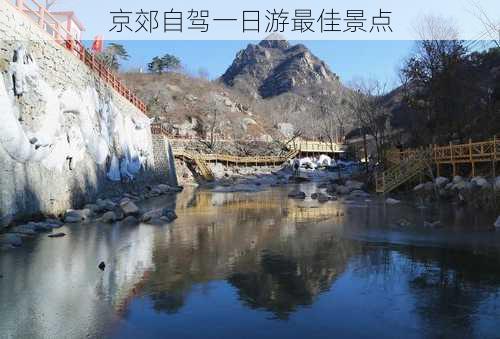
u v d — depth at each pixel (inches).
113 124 1223.5
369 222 794.8
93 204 927.0
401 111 2137.1
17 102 654.5
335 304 356.8
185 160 2427.4
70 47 936.9
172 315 335.6
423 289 391.9
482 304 350.9
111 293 385.4
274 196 1487.5
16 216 642.2
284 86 6899.6
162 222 823.1
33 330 304.5
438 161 1187.3
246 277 436.1
